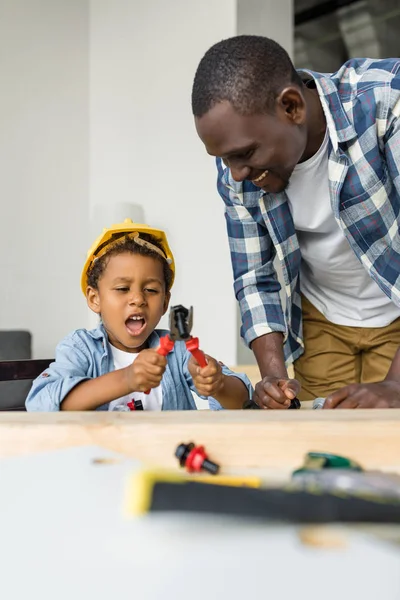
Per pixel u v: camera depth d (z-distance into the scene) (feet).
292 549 1.27
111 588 1.16
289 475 1.73
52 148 11.87
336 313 4.81
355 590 1.12
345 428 1.88
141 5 11.46
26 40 11.57
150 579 1.18
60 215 11.94
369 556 1.24
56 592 1.16
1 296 11.22
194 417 2.01
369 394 2.71
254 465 1.86
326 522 1.38
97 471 1.70
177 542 1.31
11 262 11.34
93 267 3.98
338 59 14.62
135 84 11.62
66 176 12.03
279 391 3.21
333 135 3.34
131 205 11.27
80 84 12.24
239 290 4.27
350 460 1.82
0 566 1.24
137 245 3.88
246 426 1.89
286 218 3.94
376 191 3.51
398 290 3.77
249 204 3.99
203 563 1.23
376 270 3.79
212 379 3.16
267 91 2.87
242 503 1.44
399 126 3.32
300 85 3.17
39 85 11.72
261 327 4.08
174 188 11.04
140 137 11.57
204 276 10.56
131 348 4.03
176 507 1.45
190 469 1.78
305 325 5.00
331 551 1.26
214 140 2.95
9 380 3.55
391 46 14.07
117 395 3.13
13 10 11.41
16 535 1.36
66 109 12.06
